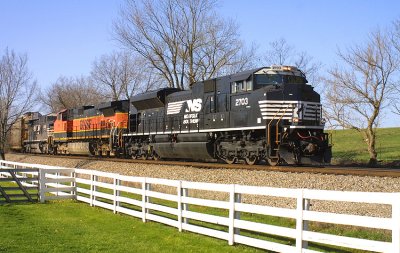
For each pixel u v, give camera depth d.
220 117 22.62
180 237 11.30
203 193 17.64
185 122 25.44
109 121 34.00
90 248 10.28
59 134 43.41
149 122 29.12
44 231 12.20
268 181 15.95
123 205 17.31
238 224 10.12
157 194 12.96
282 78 20.73
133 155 31.53
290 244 10.23
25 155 44.06
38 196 18.56
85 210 16.20
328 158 20.33
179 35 39.91
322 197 8.19
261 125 19.95
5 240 10.87
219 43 40.12
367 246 7.52
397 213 6.98
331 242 8.06
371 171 15.46
